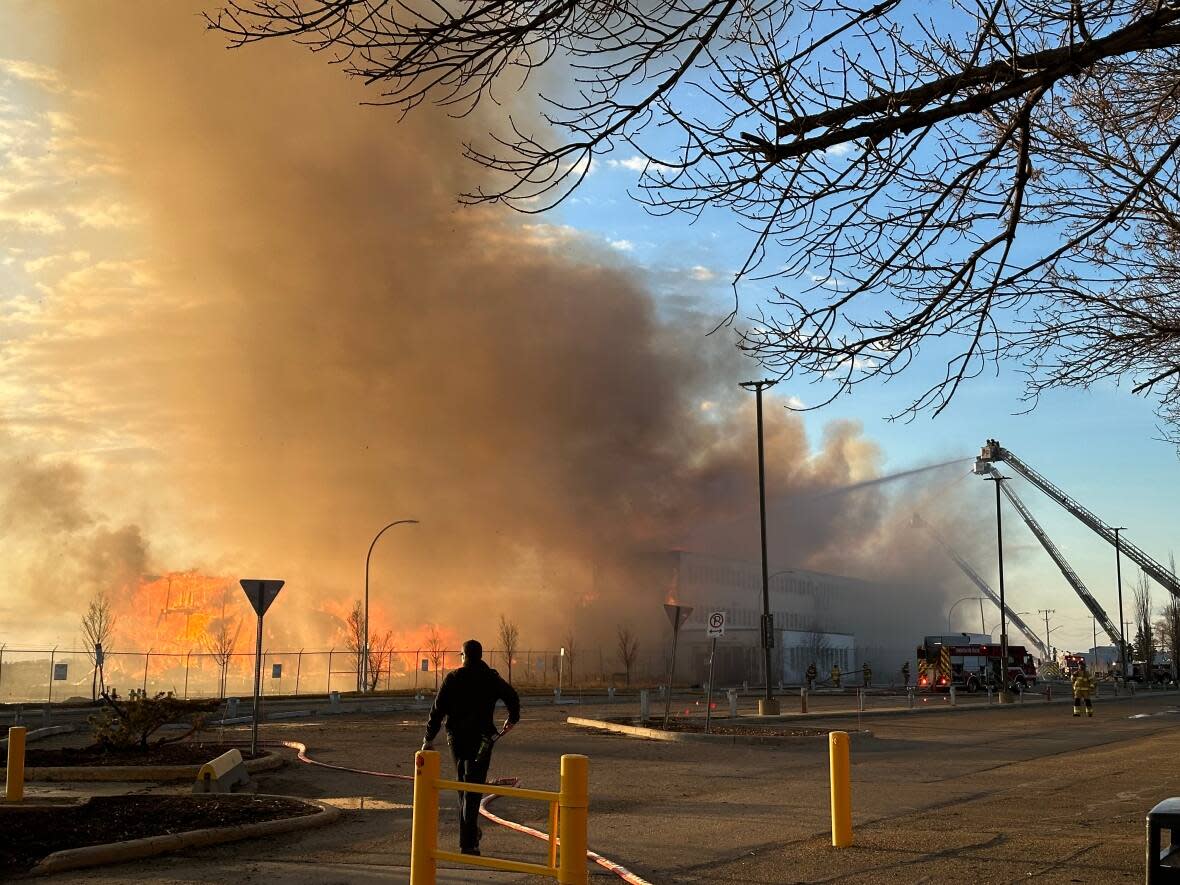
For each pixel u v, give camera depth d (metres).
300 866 8.91
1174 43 5.06
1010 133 5.41
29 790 13.74
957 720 32.81
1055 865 8.68
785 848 9.81
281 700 40.22
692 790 14.55
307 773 16.22
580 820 5.70
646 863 9.12
